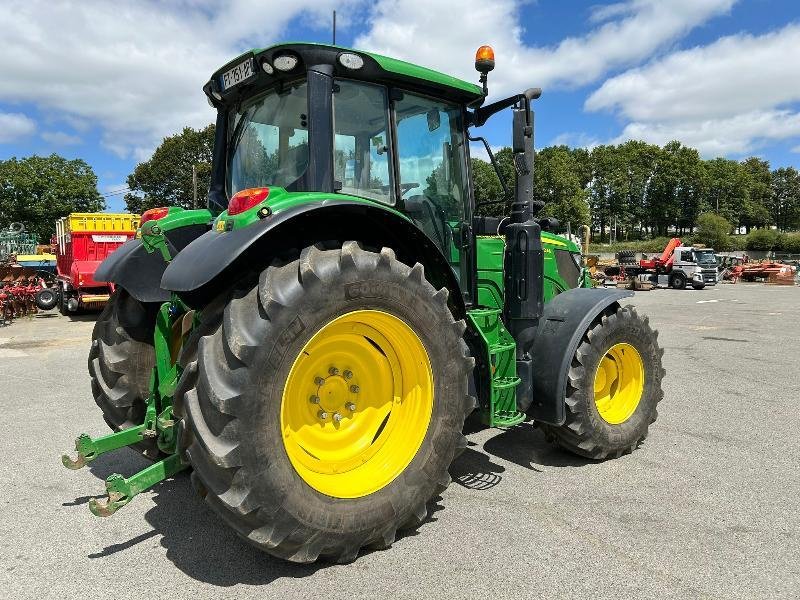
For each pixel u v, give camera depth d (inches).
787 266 1282.0
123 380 137.8
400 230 118.4
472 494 135.1
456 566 103.2
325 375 111.2
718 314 567.8
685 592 95.0
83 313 589.6
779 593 94.7
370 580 98.9
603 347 151.8
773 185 4170.8
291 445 104.0
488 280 163.5
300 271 98.3
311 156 117.3
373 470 110.0
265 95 133.9
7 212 2185.0
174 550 110.6
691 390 240.8
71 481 145.6
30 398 229.6
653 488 138.0
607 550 108.6
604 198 3572.8
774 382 256.8
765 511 125.2
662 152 3668.8
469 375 131.0
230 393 89.9
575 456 160.9
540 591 95.1
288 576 100.7
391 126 133.3
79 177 2311.8
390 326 110.6
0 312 508.4
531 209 150.3
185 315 117.1
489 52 145.2
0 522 123.3
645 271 1095.6
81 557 108.1
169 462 105.6
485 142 156.5
